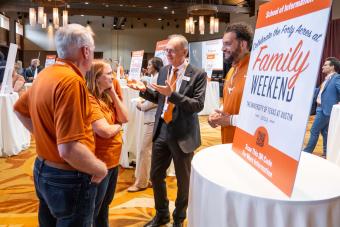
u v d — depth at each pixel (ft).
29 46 55.67
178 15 47.93
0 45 43.50
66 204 4.27
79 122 3.94
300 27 2.85
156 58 11.19
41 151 4.34
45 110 4.10
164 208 8.00
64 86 3.94
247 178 3.20
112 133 5.64
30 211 9.10
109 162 5.80
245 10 39.91
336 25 28.45
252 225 2.82
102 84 6.06
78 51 4.34
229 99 5.66
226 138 5.76
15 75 17.88
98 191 5.56
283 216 2.69
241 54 5.53
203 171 3.40
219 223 3.03
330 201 2.72
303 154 4.14
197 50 30.37
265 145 3.23
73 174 4.24
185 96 6.75
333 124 9.70
